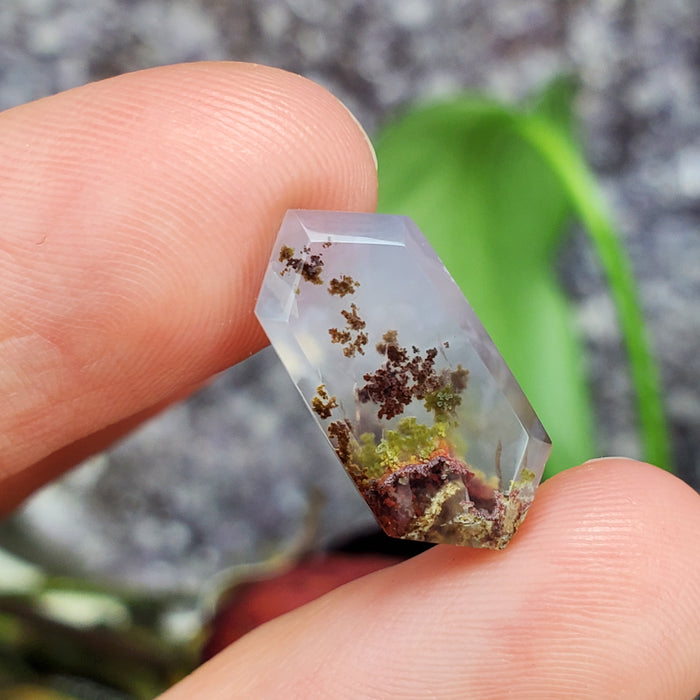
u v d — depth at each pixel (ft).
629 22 0.56
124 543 0.51
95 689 0.43
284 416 0.54
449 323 0.34
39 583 0.44
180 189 0.37
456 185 0.43
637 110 0.55
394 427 0.34
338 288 0.34
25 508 0.48
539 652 0.36
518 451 0.34
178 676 0.43
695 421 0.51
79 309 0.37
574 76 0.46
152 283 0.37
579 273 0.54
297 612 0.37
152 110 0.37
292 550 0.47
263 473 0.54
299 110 0.37
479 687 0.36
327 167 0.37
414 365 0.34
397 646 0.36
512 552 0.36
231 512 0.53
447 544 0.35
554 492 0.36
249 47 0.56
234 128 0.37
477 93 0.56
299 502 0.53
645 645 0.35
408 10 0.56
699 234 0.54
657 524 0.36
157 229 0.37
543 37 0.56
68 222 0.37
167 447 0.53
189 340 0.38
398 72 0.56
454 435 0.34
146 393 0.39
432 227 0.43
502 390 0.34
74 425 0.39
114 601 0.44
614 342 0.52
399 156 0.42
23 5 0.55
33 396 0.38
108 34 0.55
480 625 0.36
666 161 0.55
